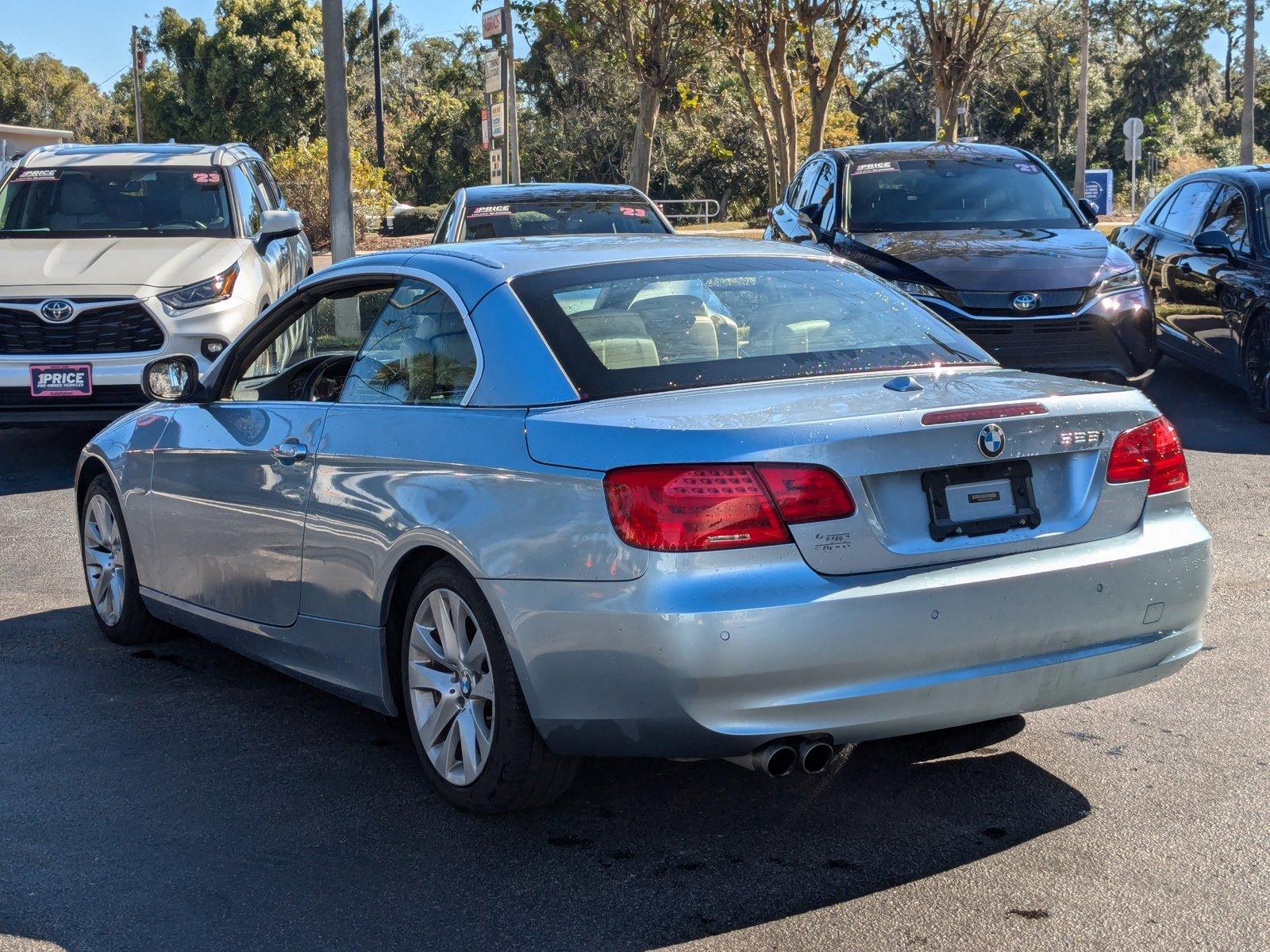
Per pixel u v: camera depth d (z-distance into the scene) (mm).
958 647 3416
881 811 3906
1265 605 5879
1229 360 10586
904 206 10734
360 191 34688
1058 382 3939
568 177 50875
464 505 3695
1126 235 12844
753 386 3771
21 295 9055
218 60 57625
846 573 3348
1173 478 3838
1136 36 78125
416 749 4207
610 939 3205
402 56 73875
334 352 4898
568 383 3725
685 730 3297
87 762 4410
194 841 3797
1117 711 4688
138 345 9156
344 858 3674
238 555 4797
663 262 4328
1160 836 3695
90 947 3211
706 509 3270
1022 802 3943
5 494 8781
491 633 3641
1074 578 3561
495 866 3609
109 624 5754
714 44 25656
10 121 81438
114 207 10656
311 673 4551
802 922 3262
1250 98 31469
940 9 27547
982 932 3193
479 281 4113
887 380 3838
